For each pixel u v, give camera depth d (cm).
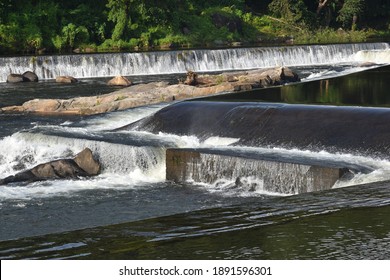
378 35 10769
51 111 4206
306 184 2423
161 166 2855
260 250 1396
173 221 1622
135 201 2447
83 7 8788
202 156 2658
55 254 1394
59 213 2322
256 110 3216
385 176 2333
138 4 8819
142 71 6712
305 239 1455
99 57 6588
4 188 2595
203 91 4422
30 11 8425
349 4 10525
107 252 1401
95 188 2622
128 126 3406
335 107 3125
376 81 4888
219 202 2411
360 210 1667
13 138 3222
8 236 2102
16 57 6334
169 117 3353
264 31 10156
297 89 4450
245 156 2605
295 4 10519
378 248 1396
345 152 2689
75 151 3039
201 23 9575
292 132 2919
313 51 7456
